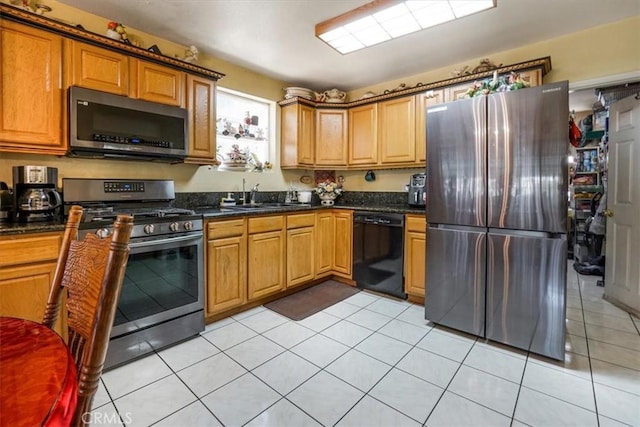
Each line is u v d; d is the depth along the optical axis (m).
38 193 1.86
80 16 2.21
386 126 3.40
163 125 2.33
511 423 1.42
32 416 0.53
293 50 2.83
